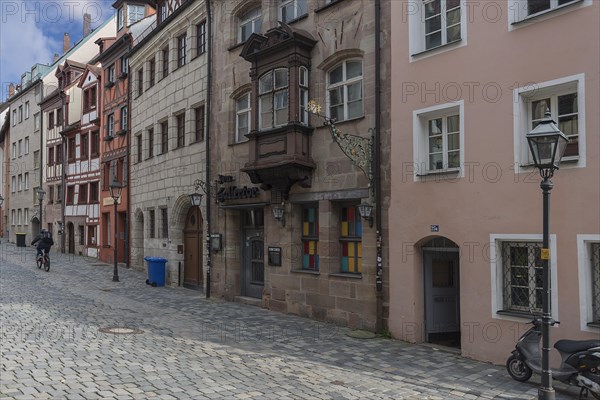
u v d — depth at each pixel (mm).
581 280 7852
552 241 8203
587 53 7934
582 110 7941
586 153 7871
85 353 8164
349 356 9117
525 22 8688
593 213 7762
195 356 8516
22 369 7062
